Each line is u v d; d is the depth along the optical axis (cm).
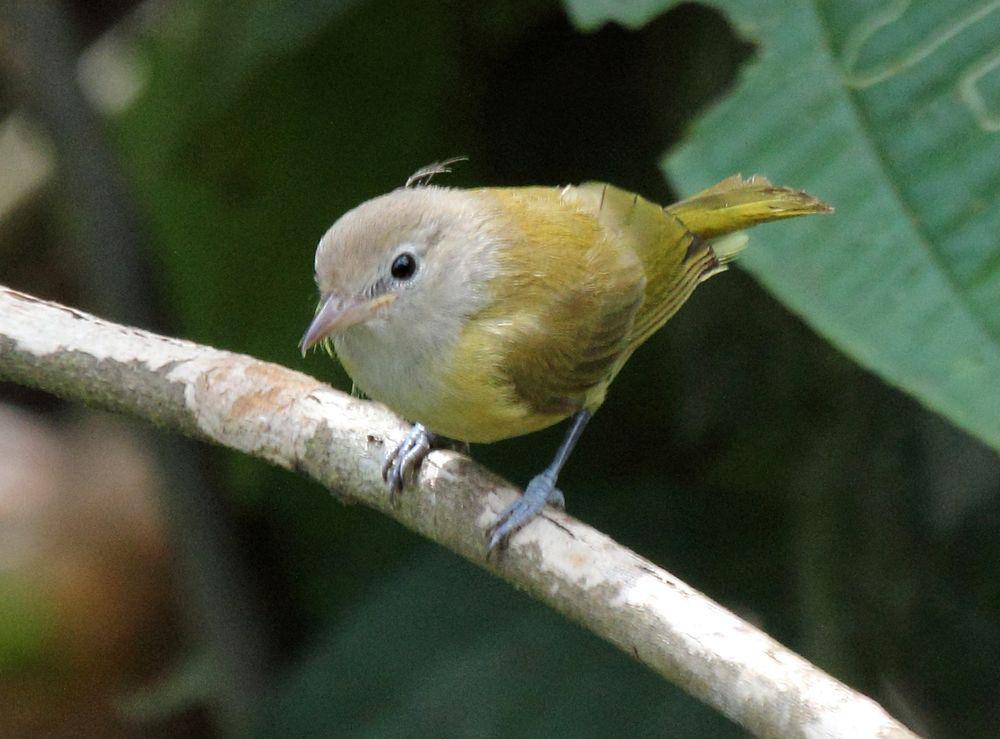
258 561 1283
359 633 1084
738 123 794
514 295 847
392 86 1225
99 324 833
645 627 666
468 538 758
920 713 1052
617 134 1243
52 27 1245
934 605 1055
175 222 1260
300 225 1248
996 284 727
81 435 1518
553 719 1012
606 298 876
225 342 1271
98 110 1266
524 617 1065
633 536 1105
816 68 794
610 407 1217
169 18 1245
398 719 1038
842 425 1099
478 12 1215
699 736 977
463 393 838
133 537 1375
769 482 1135
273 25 1139
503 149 1263
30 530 1361
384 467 788
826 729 594
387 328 819
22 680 1302
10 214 1560
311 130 1225
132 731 1341
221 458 1276
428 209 838
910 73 780
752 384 1140
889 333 724
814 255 755
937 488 1069
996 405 695
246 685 1253
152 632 1351
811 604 1059
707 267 941
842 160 774
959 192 752
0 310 830
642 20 818
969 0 789
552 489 877
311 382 819
